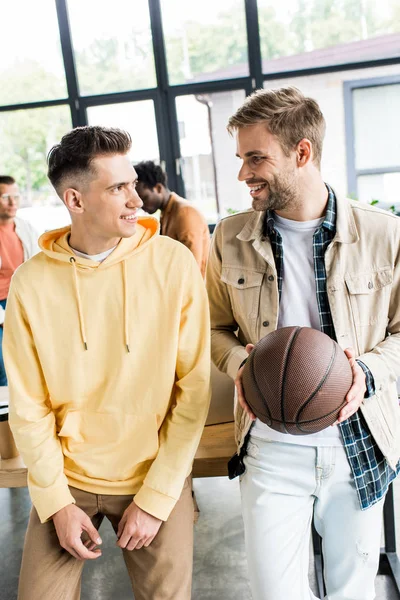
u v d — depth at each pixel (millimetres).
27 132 6141
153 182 3195
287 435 1372
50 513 1394
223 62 5840
